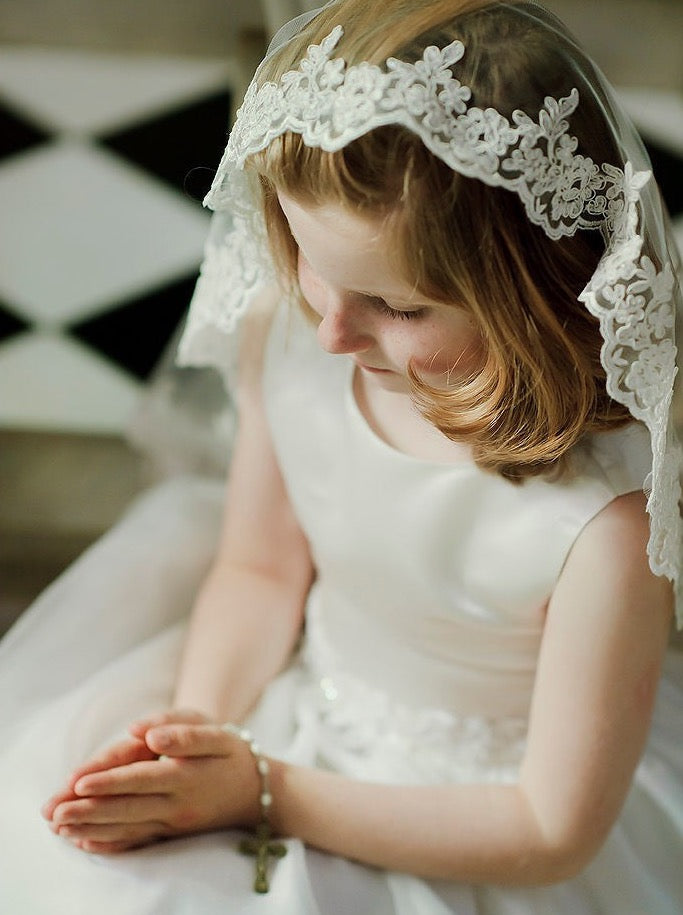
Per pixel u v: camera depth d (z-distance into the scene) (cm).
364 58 75
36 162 257
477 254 77
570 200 78
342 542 107
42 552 181
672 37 272
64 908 90
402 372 86
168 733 93
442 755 108
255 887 92
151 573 131
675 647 142
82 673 120
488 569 98
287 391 110
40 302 225
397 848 96
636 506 91
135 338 219
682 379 90
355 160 74
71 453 192
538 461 91
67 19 284
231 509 123
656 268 82
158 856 94
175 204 251
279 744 111
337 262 79
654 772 112
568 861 96
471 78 75
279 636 120
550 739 94
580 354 83
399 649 109
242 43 266
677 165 251
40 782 102
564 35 83
